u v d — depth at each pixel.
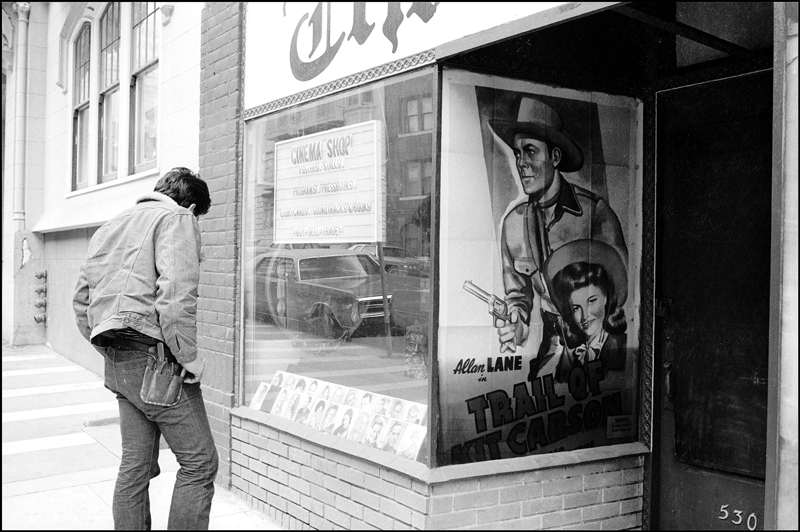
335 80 4.37
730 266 4.04
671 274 4.30
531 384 4.02
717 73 4.09
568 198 4.15
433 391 3.70
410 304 3.89
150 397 3.75
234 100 5.26
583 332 4.20
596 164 4.27
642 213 4.41
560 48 4.08
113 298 3.78
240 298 5.23
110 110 8.86
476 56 3.81
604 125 4.29
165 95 6.57
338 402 4.37
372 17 4.12
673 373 4.27
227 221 5.30
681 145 4.27
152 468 3.98
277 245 4.91
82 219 9.02
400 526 3.77
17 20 11.38
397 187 3.97
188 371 3.82
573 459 4.04
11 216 11.90
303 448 4.48
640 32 4.23
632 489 4.29
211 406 5.43
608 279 4.29
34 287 11.76
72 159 10.14
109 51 8.84
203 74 5.69
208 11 5.66
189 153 6.07
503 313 3.92
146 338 3.78
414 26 3.85
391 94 4.02
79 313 3.98
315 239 4.56
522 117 4.00
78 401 8.01
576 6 3.13
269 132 4.99
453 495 3.69
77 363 10.23
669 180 4.31
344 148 4.33
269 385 4.96
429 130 3.77
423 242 3.80
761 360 3.89
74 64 10.16
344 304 4.35
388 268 4.03
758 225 3.92
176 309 3.68
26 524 4.53
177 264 3.73
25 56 11.38
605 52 4.26
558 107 4.12
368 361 4.18
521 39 3.95
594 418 4.23
